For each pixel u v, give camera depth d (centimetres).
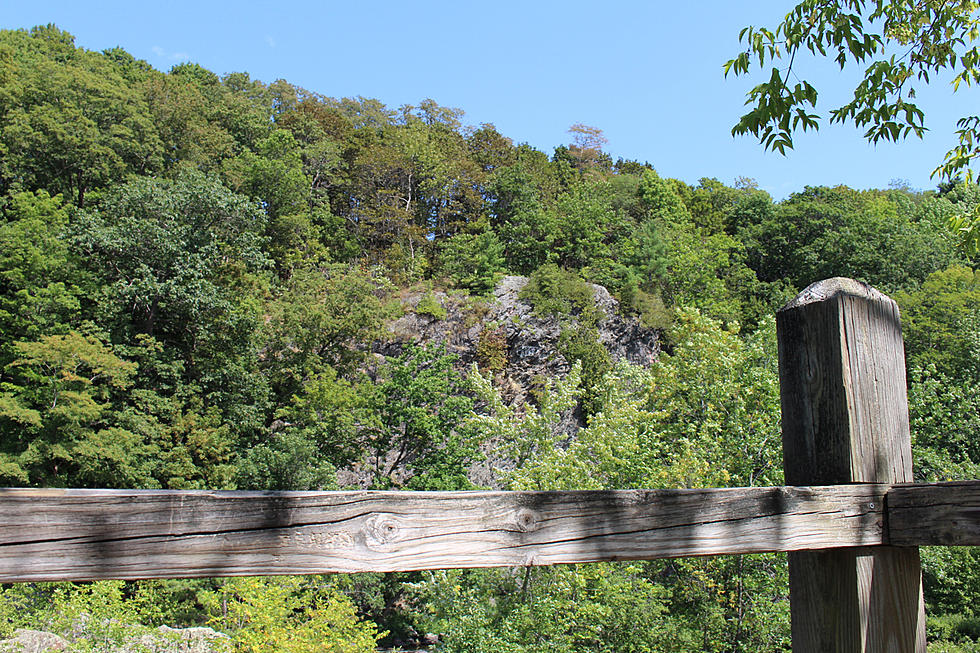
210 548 106
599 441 1312
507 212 6084
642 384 1558
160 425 2423
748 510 158
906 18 492
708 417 1309
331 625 1124
